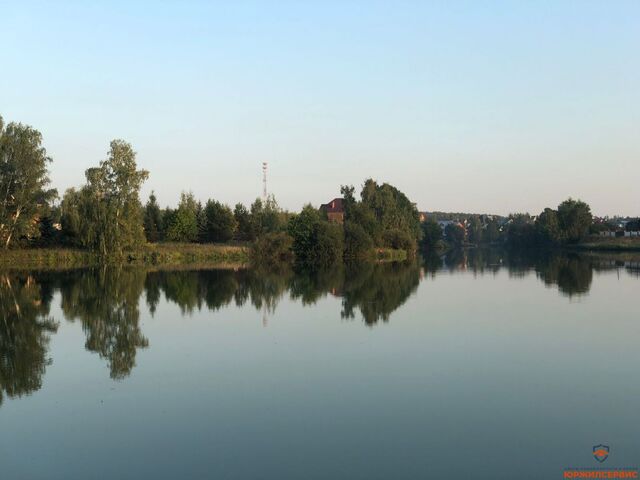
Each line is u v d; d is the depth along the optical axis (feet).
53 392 57.57
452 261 288.71
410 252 340.18
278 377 61.67
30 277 177.88
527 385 58.08
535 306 112.16
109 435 45.80
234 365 67.10
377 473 38.52
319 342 79.41
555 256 342.85
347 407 51.60
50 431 46.88
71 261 235.20
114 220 239.71
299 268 230.48
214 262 263.08
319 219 284.82
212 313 106.11
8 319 100.73
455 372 63.00
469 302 119.24
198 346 77.71
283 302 121.08
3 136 217.36
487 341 78.95
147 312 107.55
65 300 124.47
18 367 67.67
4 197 218.38
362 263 269.44
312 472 38.70
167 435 45.52
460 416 49.08
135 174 245.04
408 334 84.43
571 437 44.34
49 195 225.76
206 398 54.70
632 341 78.23
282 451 42.09
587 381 59.41
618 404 52.01
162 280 170.91
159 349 76.28
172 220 316.40
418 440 43.86
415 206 449.48
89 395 56.39
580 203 477.77
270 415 49.70
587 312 103.86
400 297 129.08
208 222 328.29
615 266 232.73
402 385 58.29
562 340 79.15
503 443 43.29
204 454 41.81
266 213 353.72
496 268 227.61
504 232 652.89
